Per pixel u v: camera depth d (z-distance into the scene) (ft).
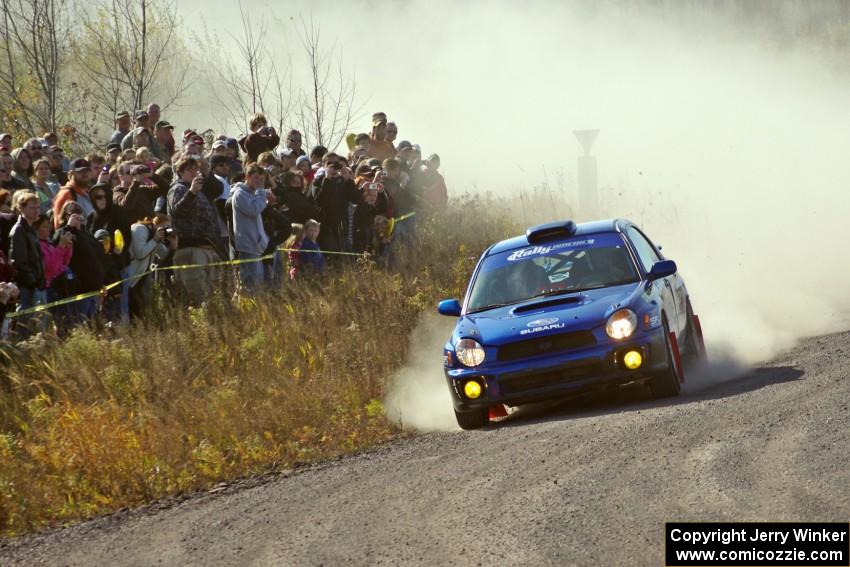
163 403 122.42
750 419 89.51
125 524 88.12
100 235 143.84
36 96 242.58
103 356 129.49
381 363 144.36
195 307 150.41
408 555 66.33
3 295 124.57
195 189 153.17
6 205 137.59
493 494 78.07
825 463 73.20
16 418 116.47
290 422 119.03
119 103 268.21
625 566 59.41
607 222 131.64
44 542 85.40
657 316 112.78
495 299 122.72
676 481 74.18
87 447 106.22
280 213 168.96
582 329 110.42
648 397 115.03
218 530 80.02
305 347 145.48
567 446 90.22
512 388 111.45
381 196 199.52
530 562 61.93
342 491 87.40
